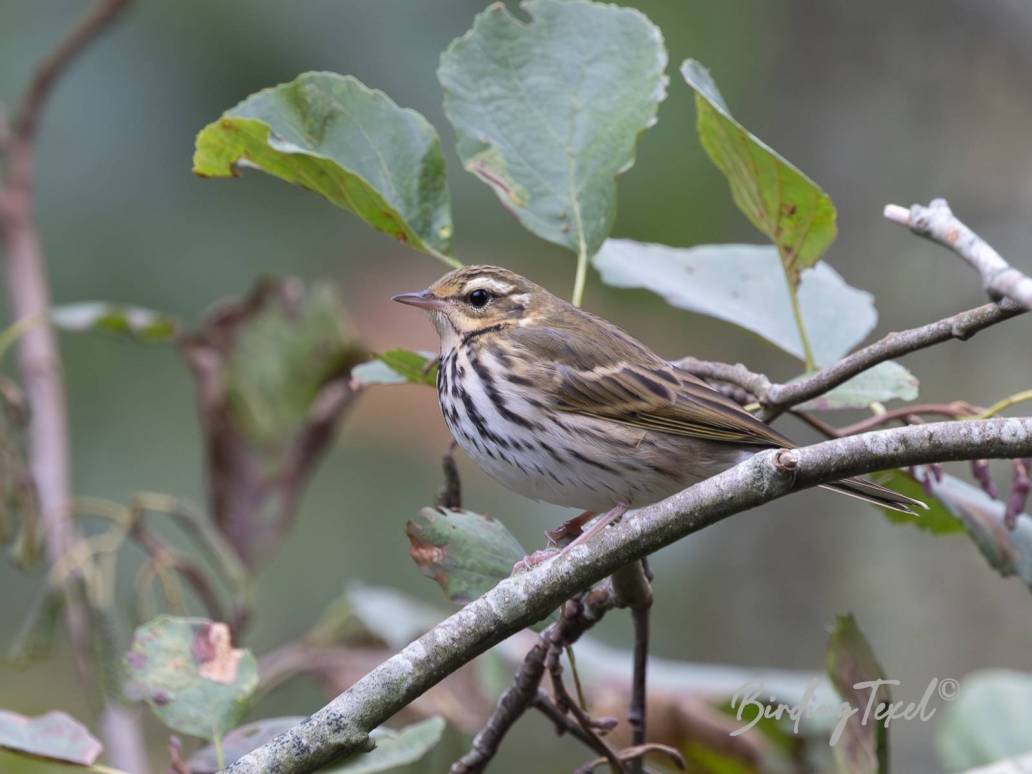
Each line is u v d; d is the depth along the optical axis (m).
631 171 18.06
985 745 10.06
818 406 8.04
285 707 13.55
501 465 9.54
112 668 9.65
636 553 6.25
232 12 16.61
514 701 7.30
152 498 10.15
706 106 7.58
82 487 16.05
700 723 10.59
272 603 16.44
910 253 17.80
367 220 7.98
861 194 18.33
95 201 16.45
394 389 18.12
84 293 16.31
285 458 11.80
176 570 10.32
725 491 6.23
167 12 16.58
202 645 7.35
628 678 10.90
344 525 17.20
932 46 18.41
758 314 9.06
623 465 9.20
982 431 6.25
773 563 17.86
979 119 18.14
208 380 11.81
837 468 6.25
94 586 9.73
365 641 11.88
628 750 7.57
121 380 16.48
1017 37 18.22
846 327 8.95
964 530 9.17
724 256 9.38
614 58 8.48
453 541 7.06
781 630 17.61
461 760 7.38
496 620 6.18
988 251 6.45
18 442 9.85
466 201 17.97
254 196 17.11
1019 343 16.89
